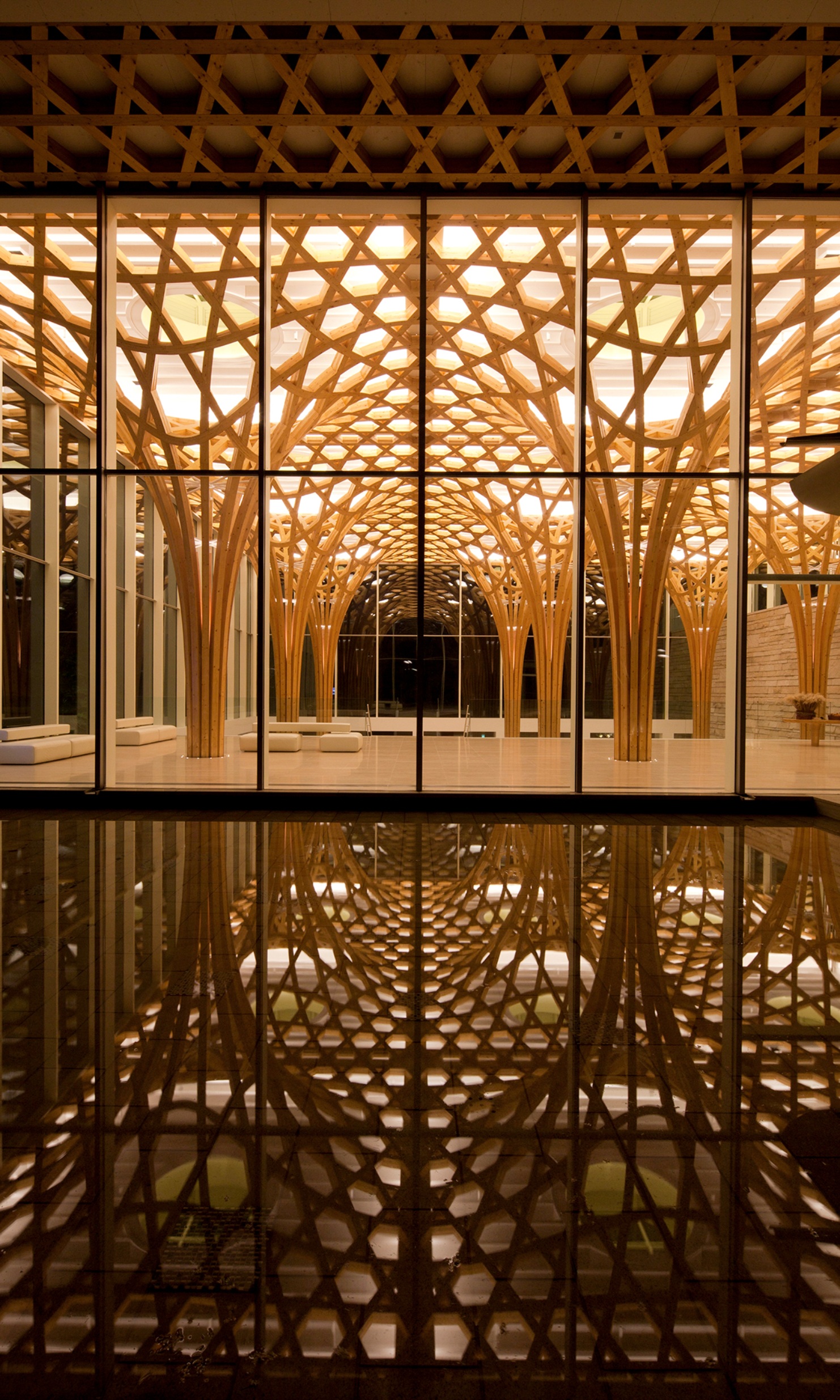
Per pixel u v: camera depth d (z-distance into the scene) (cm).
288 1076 434
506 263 1588
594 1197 336
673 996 546
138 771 1741
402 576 4112
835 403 2159
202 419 1784
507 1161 359
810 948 639
